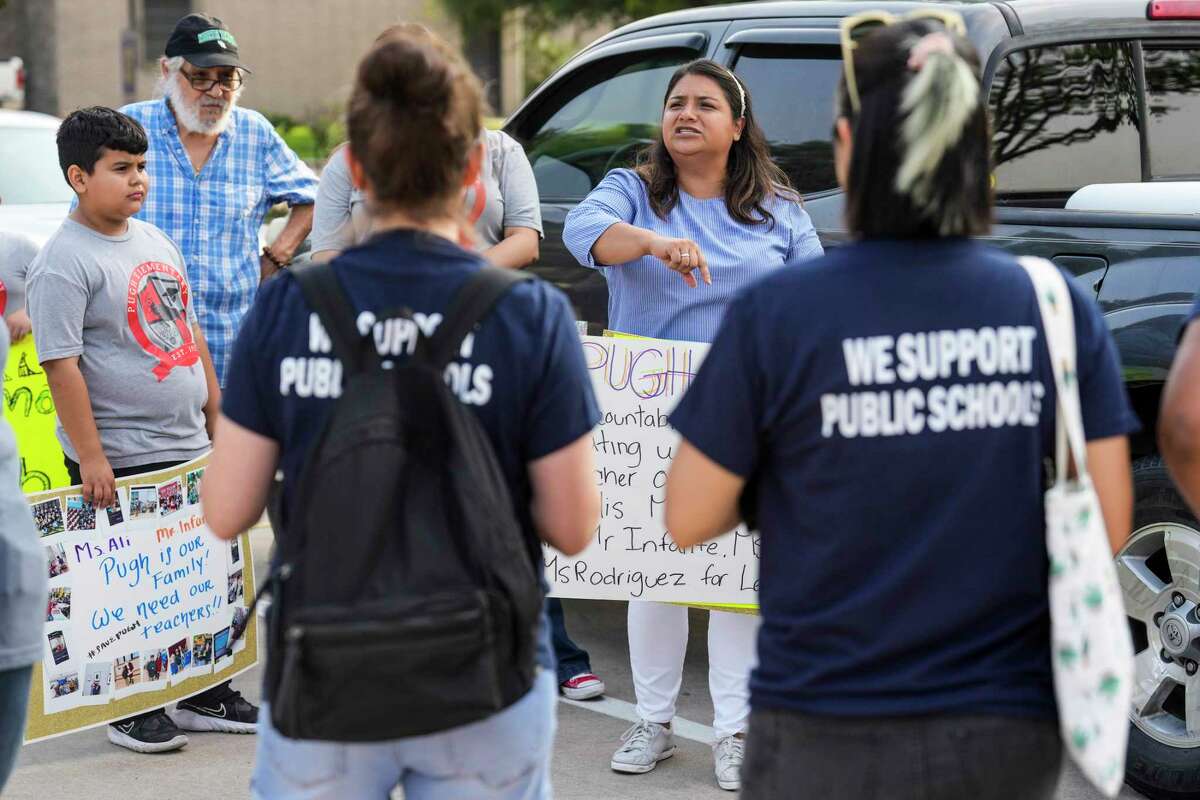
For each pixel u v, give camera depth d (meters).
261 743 2.14
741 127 4.19
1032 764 1.96
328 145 18.34
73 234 4.22
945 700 1.93
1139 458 4.04
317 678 1.93
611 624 5.90
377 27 26.78
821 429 1.98
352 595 1.93
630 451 4.11
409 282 2.11
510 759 2.10
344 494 1.95
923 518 1.97
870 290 1.99
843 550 1.98
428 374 2.03
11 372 5.09
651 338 4.18
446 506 1.99
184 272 4.49
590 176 5.69
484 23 20.59
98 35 25.48
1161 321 3.81
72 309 4.14
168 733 4.50
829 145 4.84
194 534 4.41
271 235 8.41
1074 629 1.92
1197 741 3.83
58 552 4.12
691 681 5.26
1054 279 2.01
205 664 4.47
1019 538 1.97
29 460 5.16
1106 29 4.67
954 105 1.95
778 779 2.02
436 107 2.10
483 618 1.94
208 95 4.89
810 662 1.99
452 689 1.95
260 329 2.15
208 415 4.70
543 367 2.11
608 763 4.39
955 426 1.96
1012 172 4.58
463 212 2.27
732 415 2.03
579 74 5.88
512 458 2.12
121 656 4.27
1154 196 3.97
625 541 4.14
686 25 5.47
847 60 2.08
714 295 4.15
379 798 2.15
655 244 4.00
